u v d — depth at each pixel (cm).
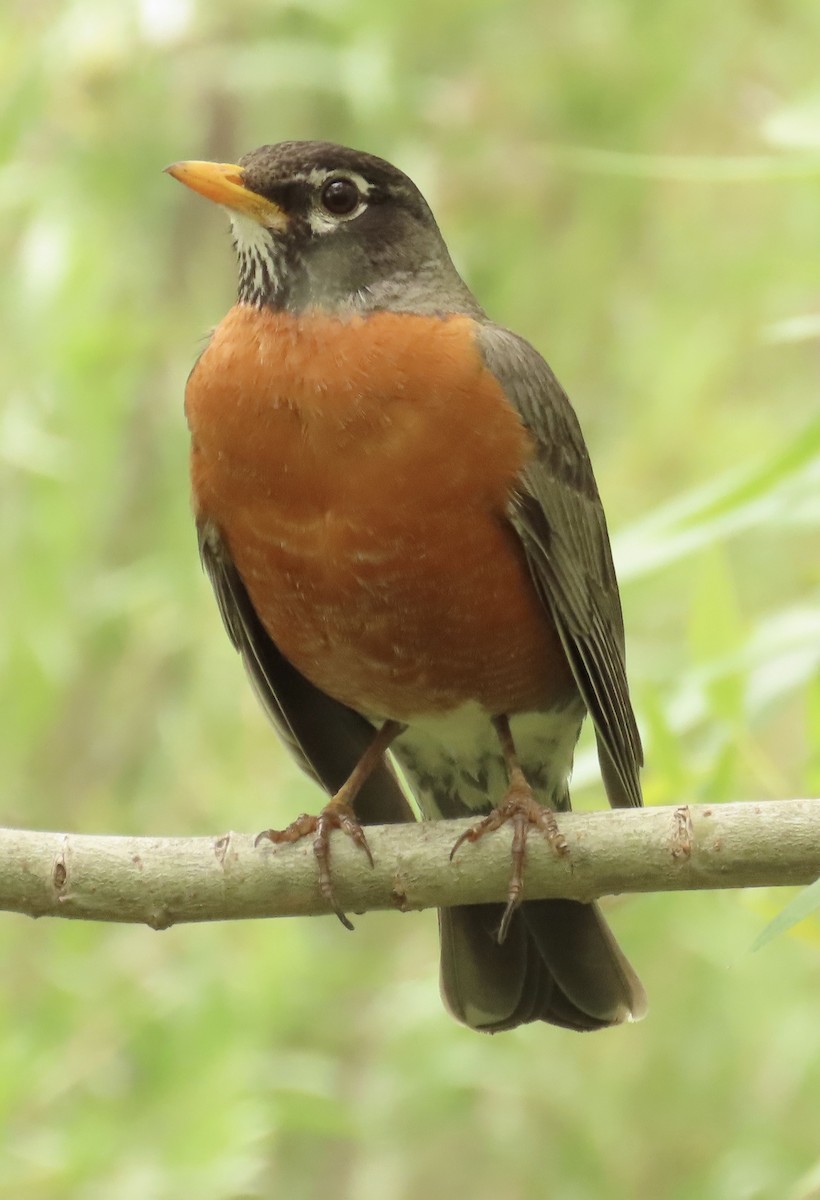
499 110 1252
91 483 1195
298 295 821
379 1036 1212
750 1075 1221
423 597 825
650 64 1266
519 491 817
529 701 869
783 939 1117
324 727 924
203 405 824
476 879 738
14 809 1209
